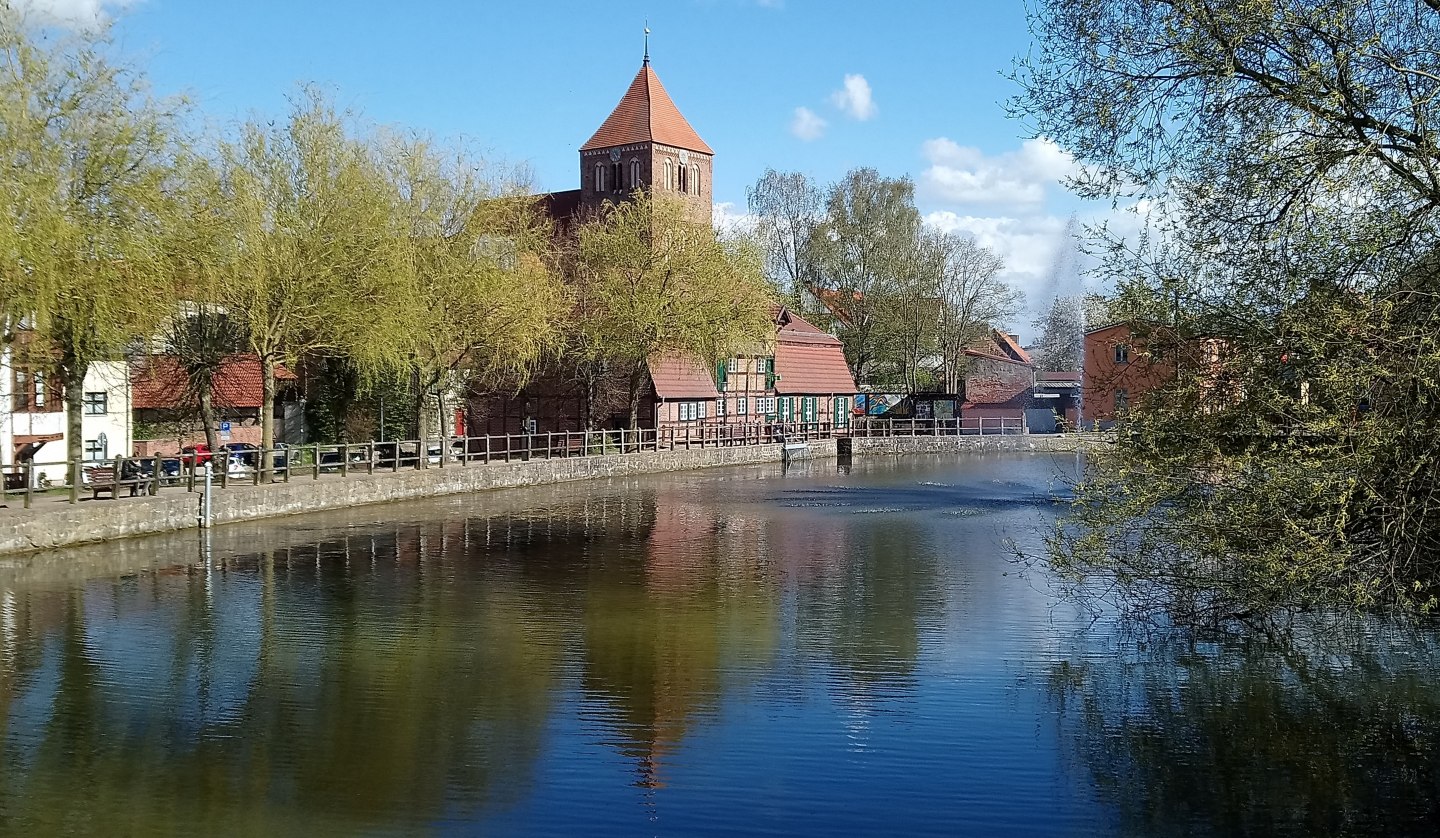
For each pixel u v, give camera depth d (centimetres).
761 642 1485
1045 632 1536
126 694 1238
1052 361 7225
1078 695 1245
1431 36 1087
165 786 988
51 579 1864
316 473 2948
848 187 7019
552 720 1163
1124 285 1180
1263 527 1105
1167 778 1009
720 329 4312
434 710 1192
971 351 7656
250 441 3972
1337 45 1055
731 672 1338
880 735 1120
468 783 998
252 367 3941
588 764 1044
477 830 904
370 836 892
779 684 1291
